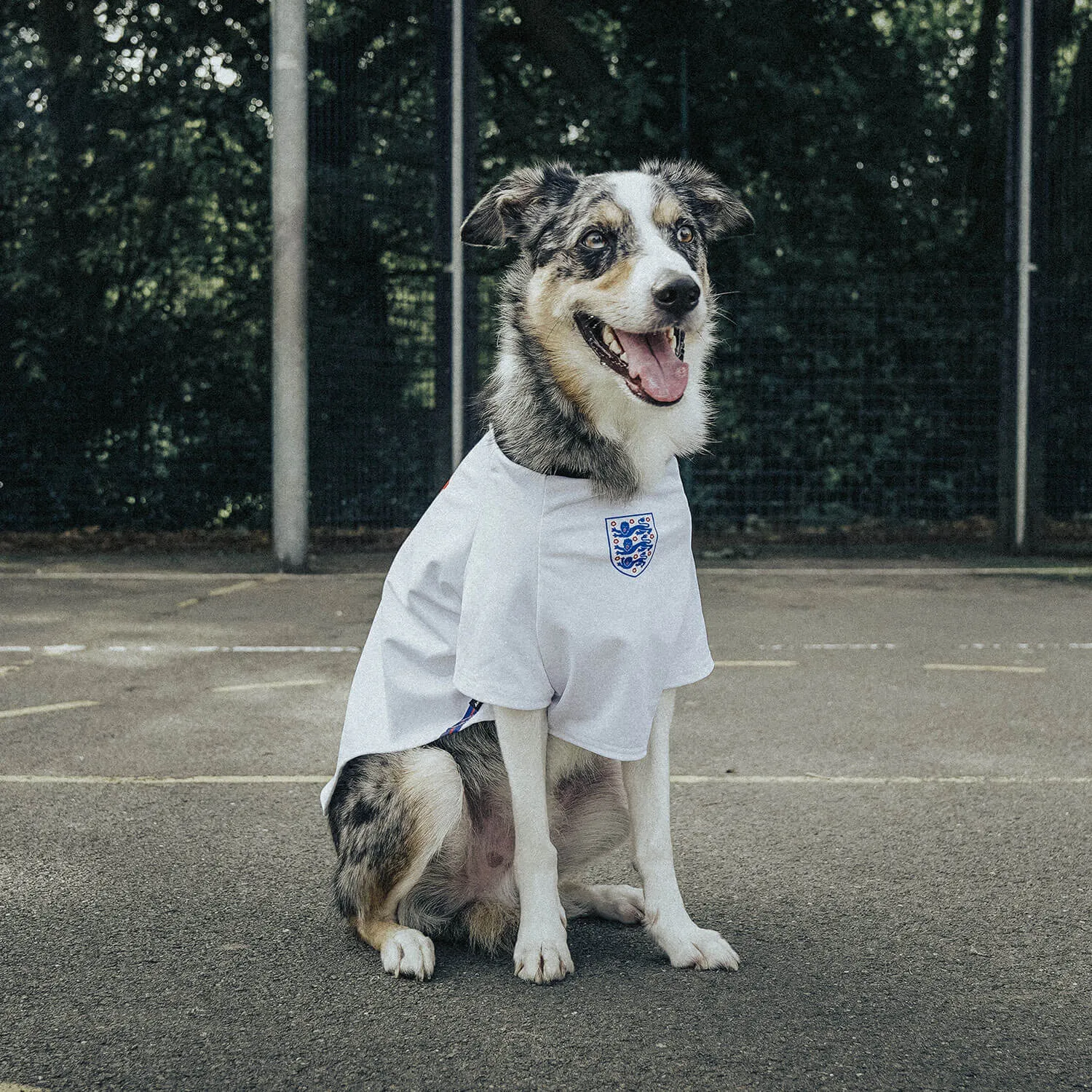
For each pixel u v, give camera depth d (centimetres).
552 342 306
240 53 1140
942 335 1170
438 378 1023
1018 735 483
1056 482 1105
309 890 327
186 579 934
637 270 297
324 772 433
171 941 293
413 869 284
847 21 1187
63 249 1158
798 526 1195
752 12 1162
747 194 1198
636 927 311
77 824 377
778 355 1175
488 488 293
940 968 277
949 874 336
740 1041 243
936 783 418
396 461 1048
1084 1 1045
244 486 1189
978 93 1191
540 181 328
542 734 285
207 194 1157
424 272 1022
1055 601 828
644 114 1169
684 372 296
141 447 1181
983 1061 234
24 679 582
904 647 663
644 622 283
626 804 310
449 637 295
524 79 1154
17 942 291
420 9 993
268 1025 250
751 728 493
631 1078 228
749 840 363
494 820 300
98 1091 223
